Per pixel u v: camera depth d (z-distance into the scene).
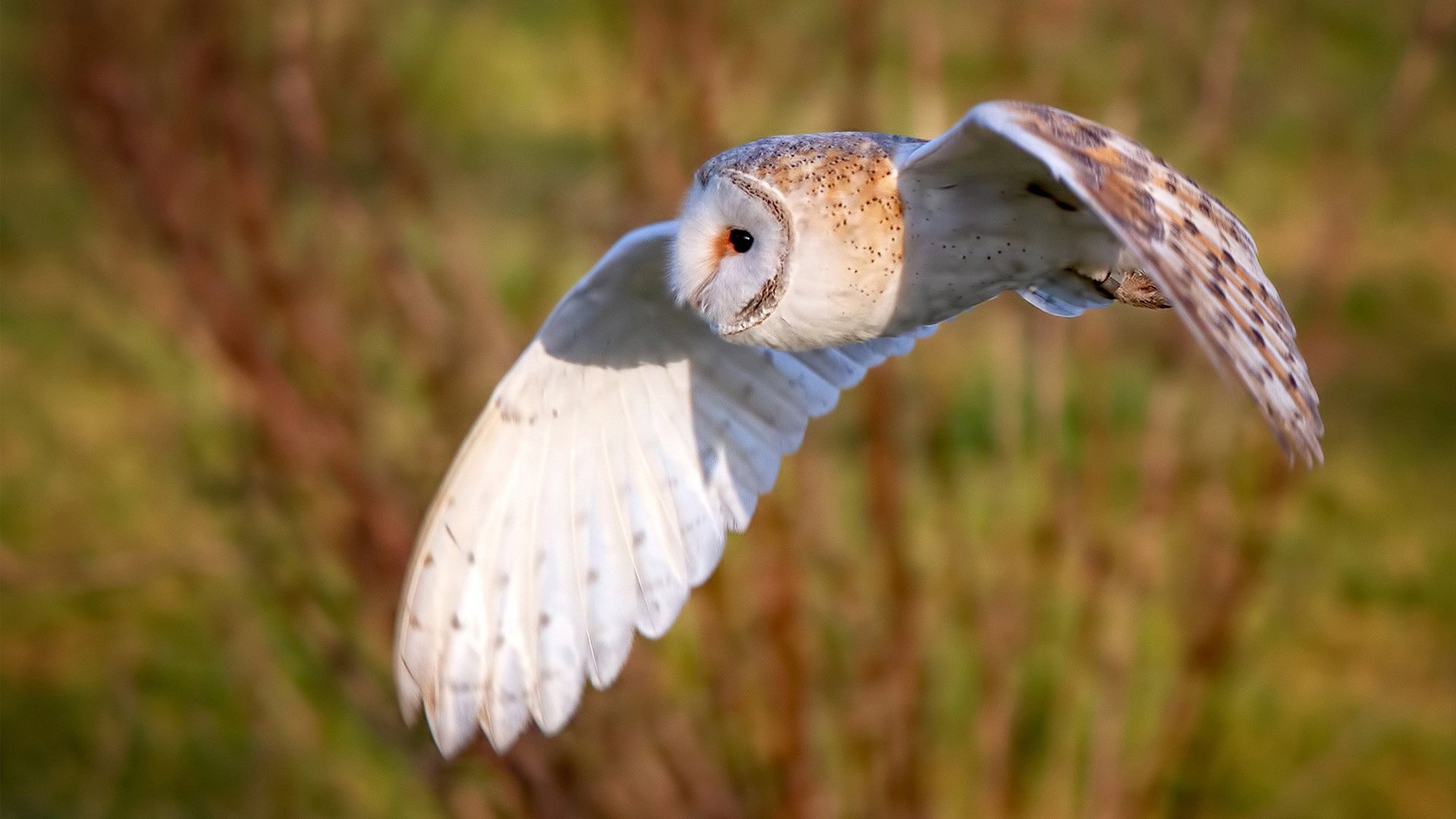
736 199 6.25
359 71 11.26
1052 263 6.13
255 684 11.16
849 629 9.77
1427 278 18.03
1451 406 16.50
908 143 6.18
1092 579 10.24
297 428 10.32
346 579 10.80
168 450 13.74
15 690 12.03
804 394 7.15
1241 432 11.05
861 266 6.07
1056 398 10.41
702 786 9.48
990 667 10.12
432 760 9.56
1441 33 12.55
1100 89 11.06
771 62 11.02
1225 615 10.91
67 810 11.16
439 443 10.18
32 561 12.29
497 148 16.44
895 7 11.26
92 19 12.11
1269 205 15.79
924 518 10.80
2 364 15.16
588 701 9.48
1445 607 14.16
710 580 9.54
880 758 9.72
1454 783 12.34
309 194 11.14
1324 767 12.22
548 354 6.80
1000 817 10.11
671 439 7.06
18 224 16.72
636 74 10.43
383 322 10.59
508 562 6.87
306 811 10.76
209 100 11.48
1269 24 13.43
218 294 10.86
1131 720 11.05
